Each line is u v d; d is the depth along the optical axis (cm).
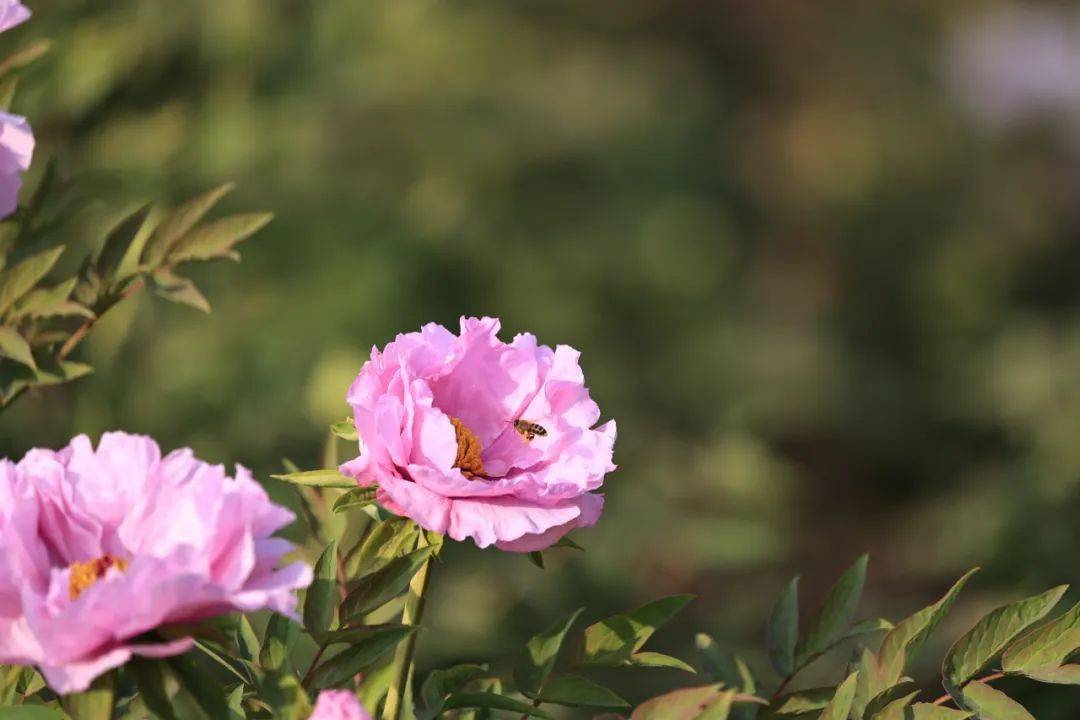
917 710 223
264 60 353
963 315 1101
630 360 681
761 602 670
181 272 378
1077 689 242
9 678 222
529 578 412
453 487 221
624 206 720
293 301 404
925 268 1119
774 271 1087
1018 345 841
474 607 382
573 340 615
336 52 403
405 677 223
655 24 1061
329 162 436
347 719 212
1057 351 769
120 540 215
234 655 220
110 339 321
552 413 227
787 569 793
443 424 221
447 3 671
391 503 222
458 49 642
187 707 213
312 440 362
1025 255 1138
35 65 272
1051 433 551
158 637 212
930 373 1057
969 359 1041
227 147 329
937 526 695
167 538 214
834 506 930
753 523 554
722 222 860
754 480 593
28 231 244
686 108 898
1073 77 1223
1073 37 1284
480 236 563
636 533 518
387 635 221
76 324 250
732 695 221
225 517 212
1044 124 1199
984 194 1162
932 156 1155
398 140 525
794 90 1166
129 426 331
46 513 214
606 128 756
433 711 225
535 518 221
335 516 231
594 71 825
